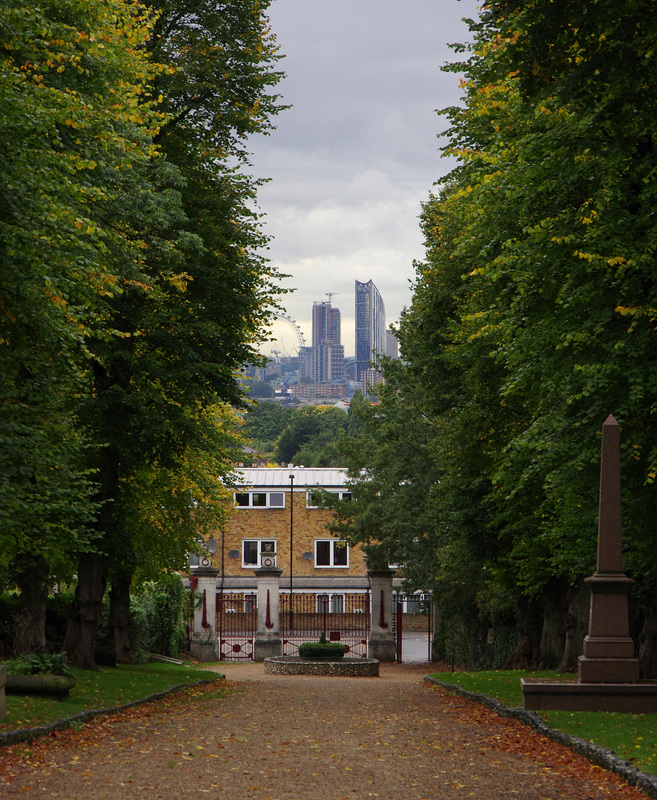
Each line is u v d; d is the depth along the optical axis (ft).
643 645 82.23
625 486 63.41
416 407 163.63
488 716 62.44
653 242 62.28
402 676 142.31
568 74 58.29
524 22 56.95
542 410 71.05
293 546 239.71
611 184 64.69
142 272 80.53
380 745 47.16
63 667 65.67
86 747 44.57
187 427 89.35
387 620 174.70
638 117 60.03
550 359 67.21
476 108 85.71
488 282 79.30
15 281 55.93
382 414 176.14
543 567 94.68
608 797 34.55
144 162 74.64
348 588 236.02
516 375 70.69
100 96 67.56
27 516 66.74
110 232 68.03
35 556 84.23
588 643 59.31
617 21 54.54
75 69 65.57
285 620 232.12
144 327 86.79
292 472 245.86
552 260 67.97
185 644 173.88
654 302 62.54
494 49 75.92
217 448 101.30
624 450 63.93
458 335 92.89
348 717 61.67
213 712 64.49
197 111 96.73
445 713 65.82
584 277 66.54
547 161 67.77
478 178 78.84
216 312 92.73
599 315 64.39
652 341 62.85
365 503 179.52
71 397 87.04
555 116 67.62
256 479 243.81
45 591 89.56
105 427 88.94
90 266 63.00
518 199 72.02
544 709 58.03
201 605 169.68
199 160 95.76
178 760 40.70
